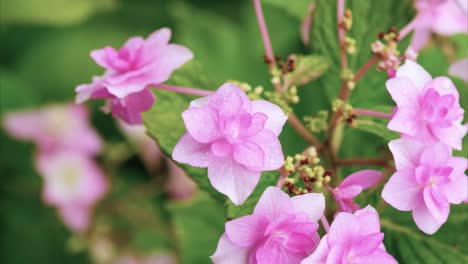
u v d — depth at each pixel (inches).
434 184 16.9
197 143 16.9
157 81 18.2
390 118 18.0
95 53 18.7
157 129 18.4
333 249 16.2
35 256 30.2
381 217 18.8
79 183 29.7
